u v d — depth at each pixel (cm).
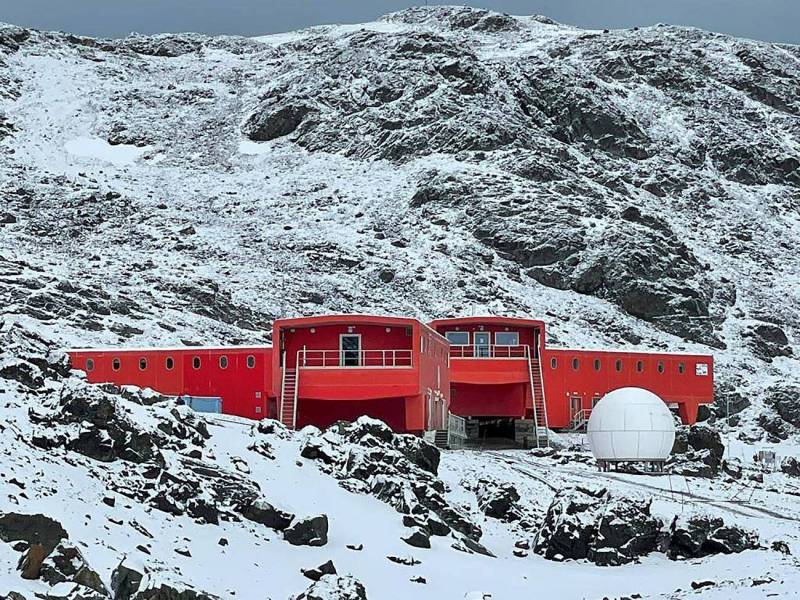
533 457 6041
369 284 10625
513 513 3962
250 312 9319
